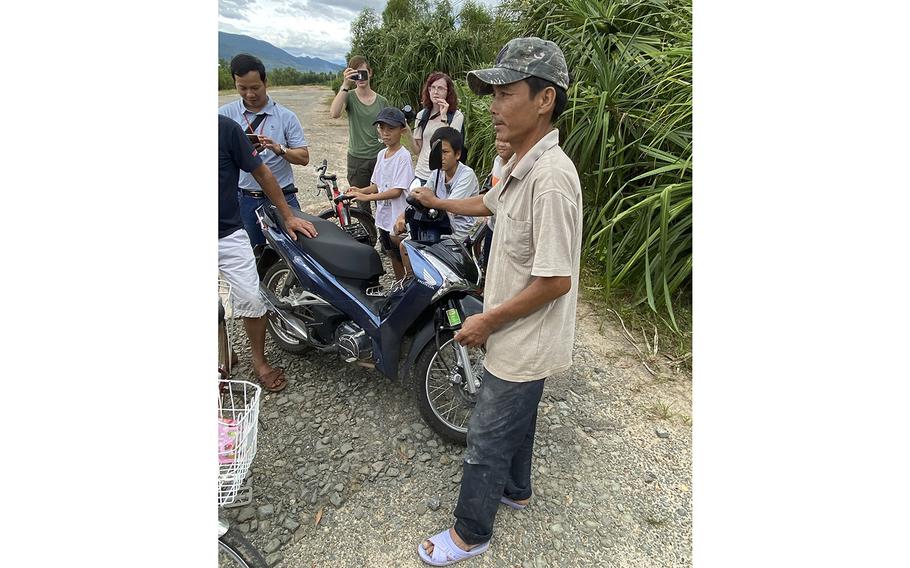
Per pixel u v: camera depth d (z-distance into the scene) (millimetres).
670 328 3188
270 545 1765
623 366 2922
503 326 1445
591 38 3879
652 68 3779
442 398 2436
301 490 1993
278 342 2873
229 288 2373
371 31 14141
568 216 1287
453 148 2752
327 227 2600
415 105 9727
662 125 3414
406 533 1828
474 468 1568
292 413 2416
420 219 2420
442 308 2109
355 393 2566
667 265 3264
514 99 1304
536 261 1297
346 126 10805
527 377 1448
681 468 2197
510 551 1775
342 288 2367
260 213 2650
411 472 2096
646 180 3693
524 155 1356
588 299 3602
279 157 3139
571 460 2219
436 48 9242
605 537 1854
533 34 5035
